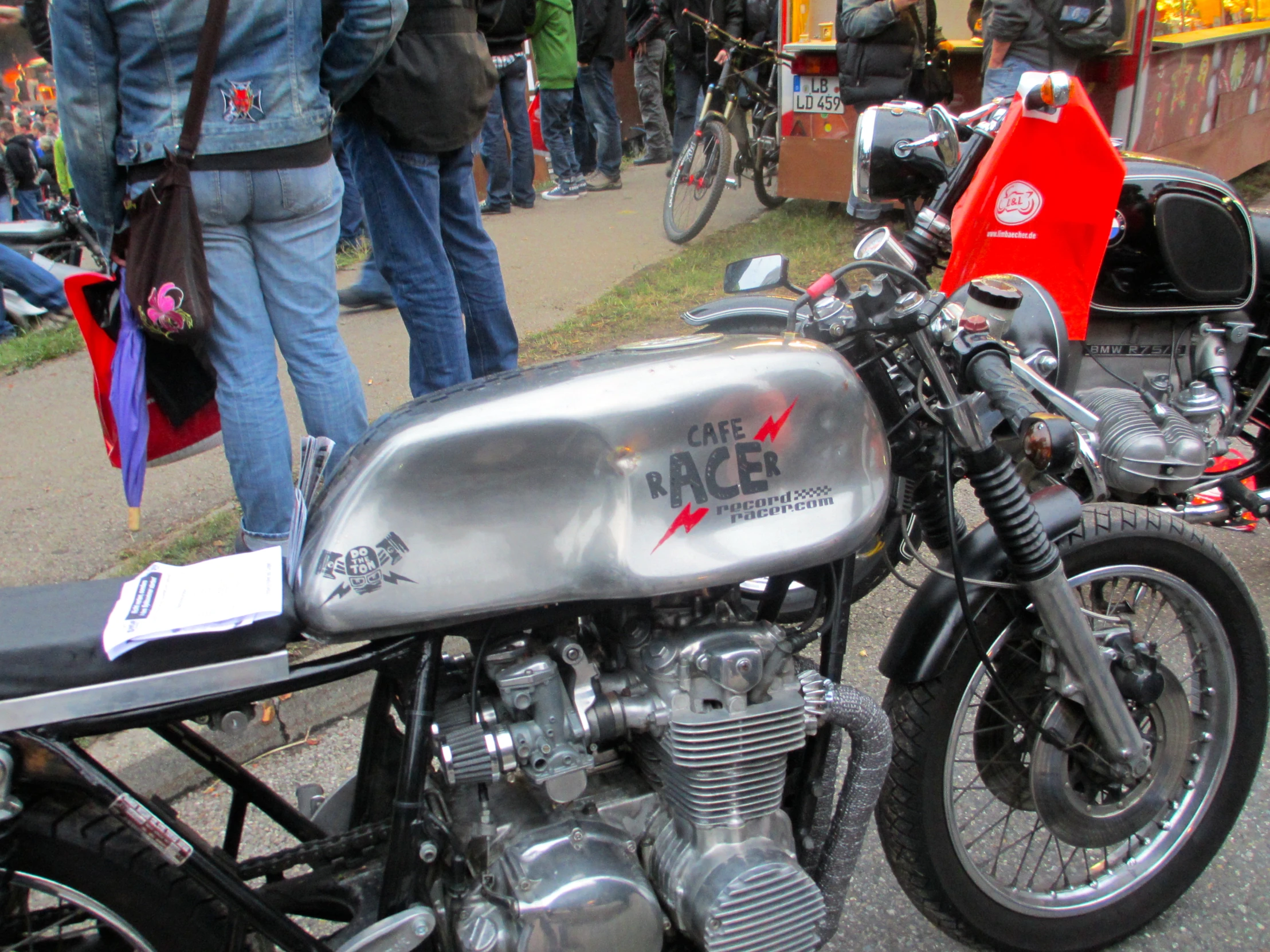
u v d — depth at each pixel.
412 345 3.71
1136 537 1.79
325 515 1.36
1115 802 1.94
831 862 1.62
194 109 2.42
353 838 1.56
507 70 7.34
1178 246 2.78
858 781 1.59
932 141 2.49
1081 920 1.92
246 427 2.74
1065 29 5.18
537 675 1.40
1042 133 2.51
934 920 1.87
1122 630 1.81
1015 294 1.55
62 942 1.48
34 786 1.32
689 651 1.44
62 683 1.27
